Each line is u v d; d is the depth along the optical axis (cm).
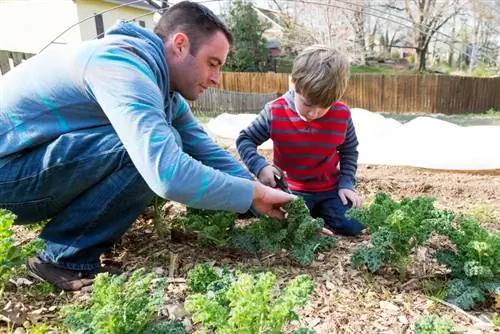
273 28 2547
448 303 152
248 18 1972
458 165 403
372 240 160
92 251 166
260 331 107
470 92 1352
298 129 236
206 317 107
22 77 161
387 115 1307
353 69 2136
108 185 159
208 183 145
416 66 2223
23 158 160
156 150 137
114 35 160
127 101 138
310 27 2052
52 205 168
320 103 212
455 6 1930
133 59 147
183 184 139
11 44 1282
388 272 177
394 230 161
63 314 141
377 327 140
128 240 204
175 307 147
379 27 2438
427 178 371
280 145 244
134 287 120
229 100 1205
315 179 245
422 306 152
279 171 227
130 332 116
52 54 162
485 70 1981
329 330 138
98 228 165
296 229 181
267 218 187
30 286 159
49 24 1185
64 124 158
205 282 140
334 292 160
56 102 156
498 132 493
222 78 1388
